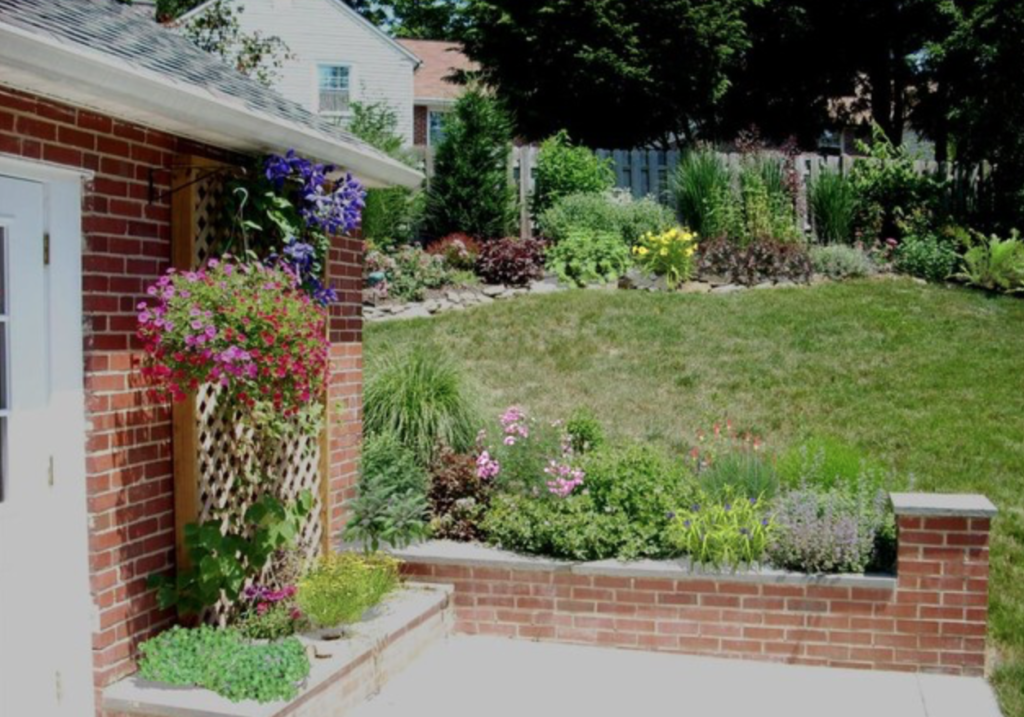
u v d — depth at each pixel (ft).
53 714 12.44
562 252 40.60
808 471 21.36
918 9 67.05
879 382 30.42
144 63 12.64
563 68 60.85
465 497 21.15
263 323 13.70
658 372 31.63
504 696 16.10
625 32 59.21
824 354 32.60
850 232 44.16
